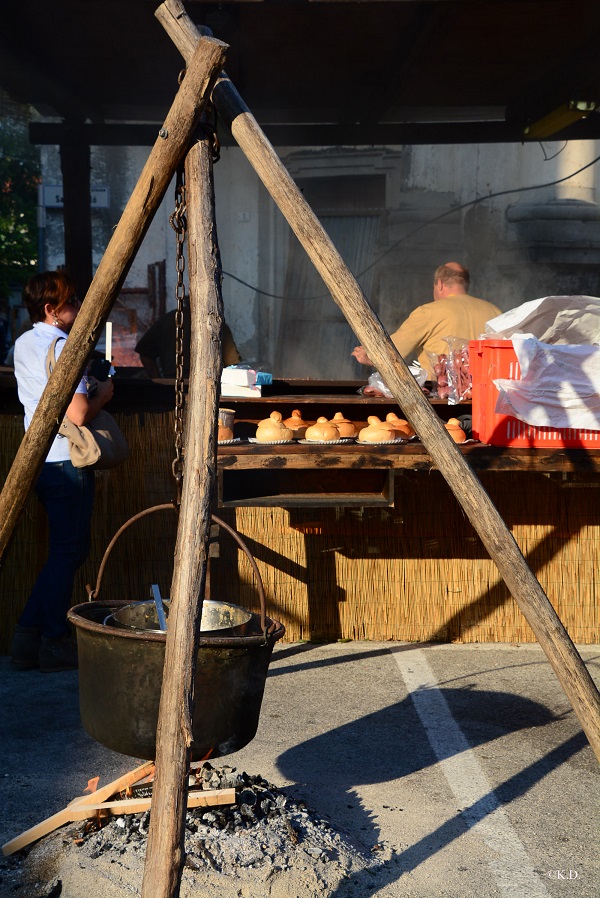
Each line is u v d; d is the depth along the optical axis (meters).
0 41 6.48
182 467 2.55
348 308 2.47
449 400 4.65
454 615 4.71
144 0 5.55
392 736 3.44
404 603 4.71
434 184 11.88
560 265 10.92
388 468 3.96
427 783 3.04
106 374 4.08
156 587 2.59
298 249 12.79
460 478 2.40
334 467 3.93
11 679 4.10
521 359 3.85
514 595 2.37
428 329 5.47
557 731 3.50
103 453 4.01
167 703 1.96
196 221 2.35
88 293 2.54
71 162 8.52
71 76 7.74
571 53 6.88
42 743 3.34
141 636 2.29
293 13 6.04
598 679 4.05
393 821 2.77
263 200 12.63
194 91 2.39
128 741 2.37
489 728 3.53
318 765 3.16
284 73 7.49
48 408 2.63
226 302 12.79
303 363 12.82
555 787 3.02
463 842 2.64
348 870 2.41
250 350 12.84
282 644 4.65
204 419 2.17
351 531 4.68
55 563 4.14
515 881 2.44
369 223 12.69
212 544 4.10
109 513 4.62
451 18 5.70
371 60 7.17
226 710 2.37
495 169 11.28
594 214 10.78
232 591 4.67
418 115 9.35
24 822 2.70
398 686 4.00
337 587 4.70
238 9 5.65
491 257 11.38
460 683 4.05
